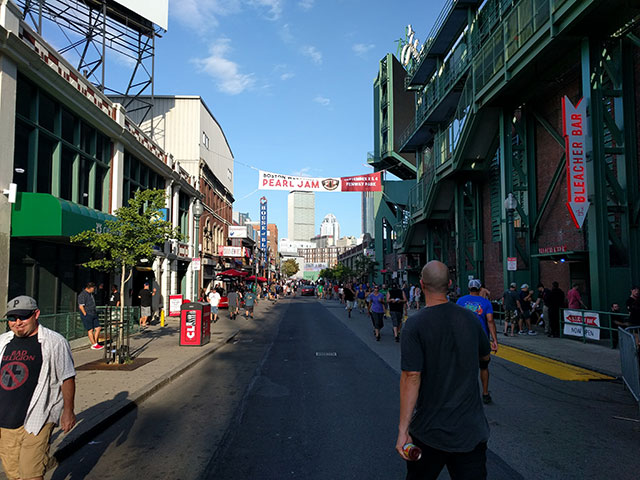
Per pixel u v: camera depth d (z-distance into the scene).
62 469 4.52
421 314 2.81
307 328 18.47
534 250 19.31
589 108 13.27
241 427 5.83
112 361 9.91
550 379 8.50
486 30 21.77
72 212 11.39
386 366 10.06
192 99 31.94
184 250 27.97
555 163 18.28
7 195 10.46
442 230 32.78
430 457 2.64
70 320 11.85
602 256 12.91
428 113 28.75
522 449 4.91
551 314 14.38
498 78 17.61
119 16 21.84
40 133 12.41
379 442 5.24
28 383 3.30
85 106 14.39
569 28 13.10
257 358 11.29
